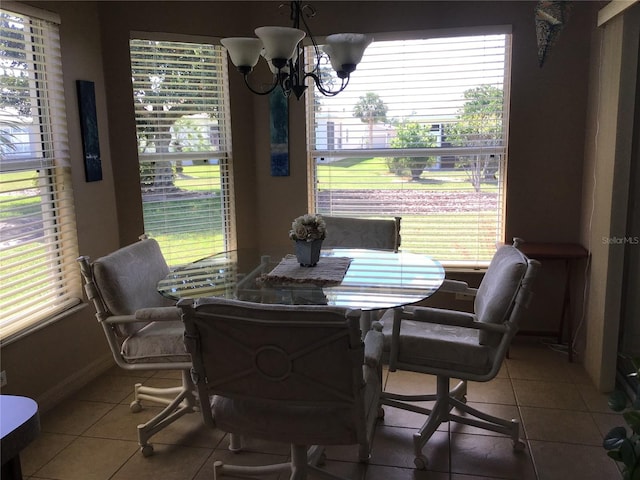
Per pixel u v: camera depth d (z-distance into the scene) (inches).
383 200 141.5
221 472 81.4
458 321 80.3
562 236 131.7
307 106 139.9
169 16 128.7
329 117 140.3
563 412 103.0
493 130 132.9
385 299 78.5
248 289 84.7
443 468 86.9
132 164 130.1
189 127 136.9
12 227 101.9
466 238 138.6
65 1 112.0
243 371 63.1
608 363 109.4
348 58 82.5
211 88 137.8
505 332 80.6
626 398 75.3
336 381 61.1
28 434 36.5
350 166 141.8
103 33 123.7
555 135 127.7
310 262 95.2
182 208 138.9
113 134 127.6
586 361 120.6
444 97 133.8
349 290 82.7
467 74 131.6
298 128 139.9
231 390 65.2
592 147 119.9
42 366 107.2
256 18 136.2
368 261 100.4
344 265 96.3
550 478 83.8
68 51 113.3
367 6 131.6
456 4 127.5
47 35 108.1
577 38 123.1
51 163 111.6
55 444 95.4
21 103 103.3
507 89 130.1
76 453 92.7
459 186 136.9
